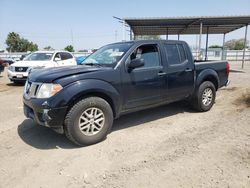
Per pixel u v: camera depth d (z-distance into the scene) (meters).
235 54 42.78
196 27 20.75
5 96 8.76
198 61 6.59
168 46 5.32
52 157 3.75
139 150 3.93
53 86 3.80
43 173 3.30
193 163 3.45
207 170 3.25
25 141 4.39
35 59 12.20
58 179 3.15
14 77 11.35
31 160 3.66
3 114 6.20
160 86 5.04
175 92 5.39
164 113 6.09
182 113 6.09
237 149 3.85
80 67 4.43
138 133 4.71
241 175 3.11
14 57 35.38
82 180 3.11
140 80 4.68
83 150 3.97
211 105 6.32
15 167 3.46
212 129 4.84
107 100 4.38
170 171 3.26
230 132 4.63
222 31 23.98
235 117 5.62
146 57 4.88
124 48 4.76
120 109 4.49
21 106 7.10
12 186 3.01
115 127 5.08
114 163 3.52
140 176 3.16
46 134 4.71
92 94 4.15
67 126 3.89
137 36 26.91
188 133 4.66
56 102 3.76
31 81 4.21
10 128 5.09
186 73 5.56
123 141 4.31
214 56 36.91
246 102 7.09
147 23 17.86
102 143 4.23
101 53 5.18
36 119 4.02
